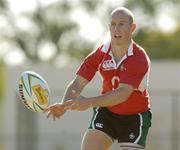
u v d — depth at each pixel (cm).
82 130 7744
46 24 14675
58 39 14725
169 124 7625
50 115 2314
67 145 7769
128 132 2455
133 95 2397
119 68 2356
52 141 7812
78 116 7744
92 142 2442
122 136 2469
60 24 14712
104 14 14588
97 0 14625
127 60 2347
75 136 7756
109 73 2384
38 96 2412
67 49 14800
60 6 14675
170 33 14350
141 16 14438
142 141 2459
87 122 7725
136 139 2445
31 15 14662
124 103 2419
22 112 7894
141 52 2367
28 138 7850
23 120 7881
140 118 2445
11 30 14650
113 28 2325
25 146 7850
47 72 8000
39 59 14725
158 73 7838
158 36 14288
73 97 2359
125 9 2341
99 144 2441
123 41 2334
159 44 14225
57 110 2298
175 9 14512
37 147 7819
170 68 7831
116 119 2456
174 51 14000
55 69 7956
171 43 14150
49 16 14688
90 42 14888
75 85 2464
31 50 14712
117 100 2280
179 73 7800
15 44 14700
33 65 8025
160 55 13812
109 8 14525
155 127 7638
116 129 2472
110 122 2467
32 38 14712
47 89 2442
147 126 2469
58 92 7862
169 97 7706
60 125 7794
